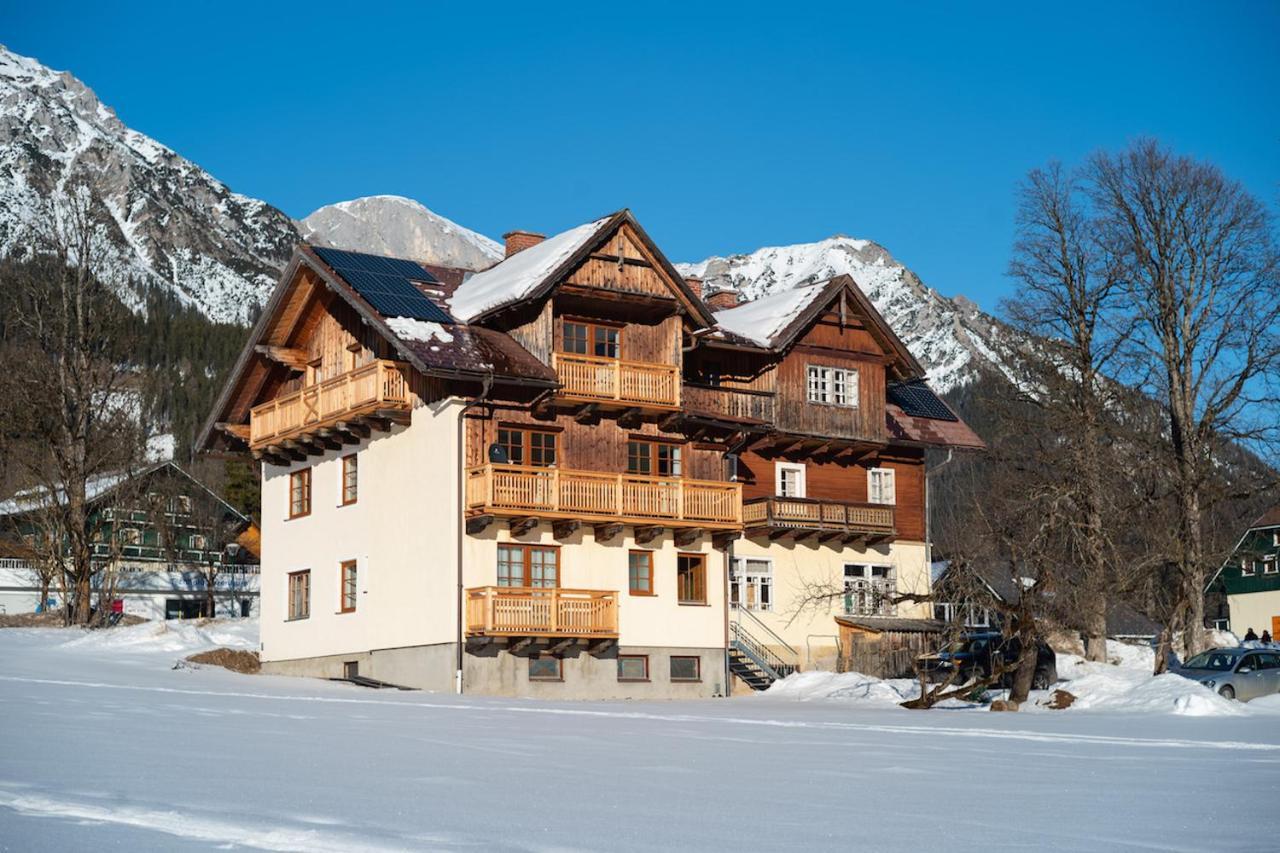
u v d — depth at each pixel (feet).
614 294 138.51
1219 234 169.07
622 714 95.55
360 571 141.69
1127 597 163.73
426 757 58.54
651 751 65.05
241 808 41.37
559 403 136.46
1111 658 180.04
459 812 42.19
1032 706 116.47
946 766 60.49
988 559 137.69
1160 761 63.93
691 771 56.24
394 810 42.14
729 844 37.78
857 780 54.29
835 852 36.91
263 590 155.63
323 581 147.02
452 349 129.80
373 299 132.98
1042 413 175.42
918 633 165.17
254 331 149.18
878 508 166.81
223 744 60.80
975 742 74.74
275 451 152.25
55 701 81.46
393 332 128.77
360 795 45.24
